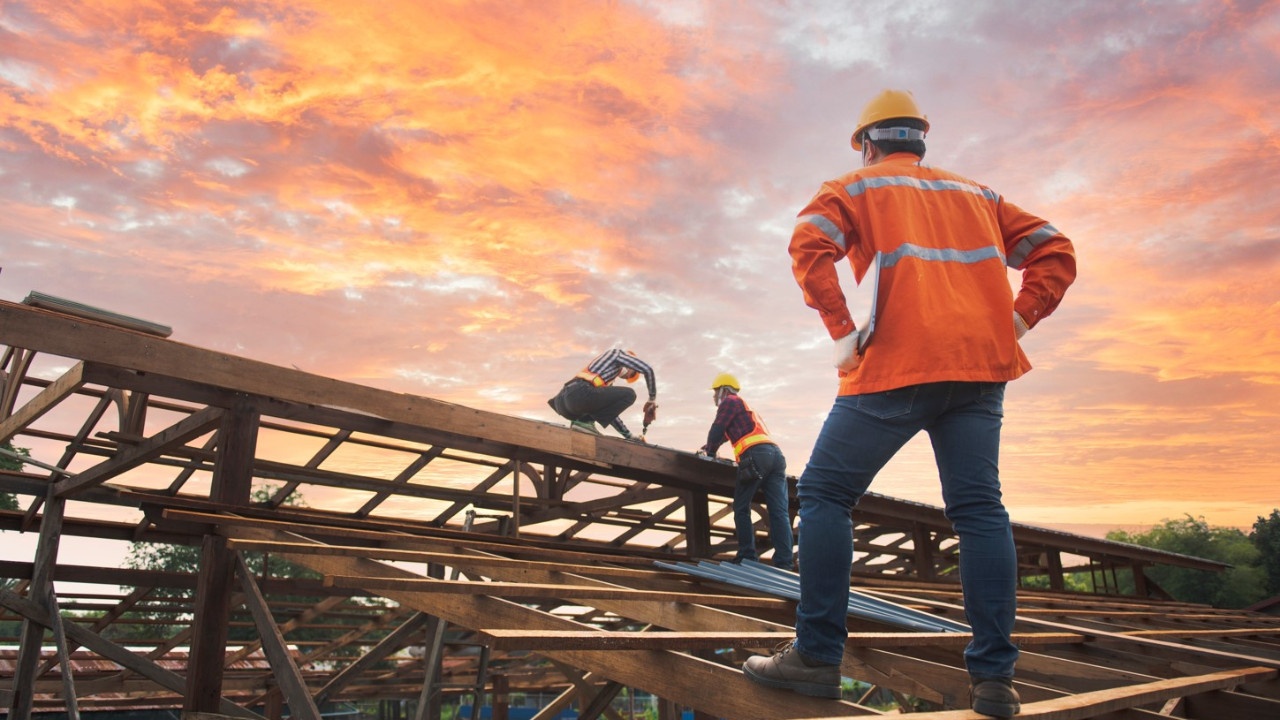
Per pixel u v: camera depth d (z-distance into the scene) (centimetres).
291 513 577
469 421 659
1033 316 229
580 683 916
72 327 484
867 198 223
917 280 210
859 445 211
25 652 588
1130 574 4072
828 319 216
